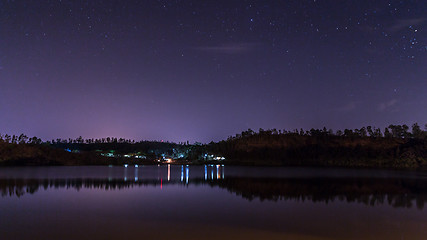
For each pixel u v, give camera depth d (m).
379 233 26.11
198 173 126.31
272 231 26.58
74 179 84.75
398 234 25.81
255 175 109.88
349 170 156.50
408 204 41.34
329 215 33.50
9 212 34.41
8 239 23.75
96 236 24.59
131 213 34.06
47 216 32.19
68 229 26.75
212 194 51.47
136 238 24.16
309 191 57.09
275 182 77.94
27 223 28.97
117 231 26.17
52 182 74.25
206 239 24.03
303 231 26.62
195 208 37.59
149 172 134.62
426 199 46.50
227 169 175.50
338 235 25.45
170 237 24.52
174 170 159.62
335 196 49.88
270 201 43.72
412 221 30.55
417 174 116.81
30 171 135.12
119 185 67.00
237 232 26.19
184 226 28.14
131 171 144.25
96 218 31.33
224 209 37.03
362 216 32.97
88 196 48.28
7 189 58.09
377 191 57.44
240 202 42.62
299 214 34.06
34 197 46.91
